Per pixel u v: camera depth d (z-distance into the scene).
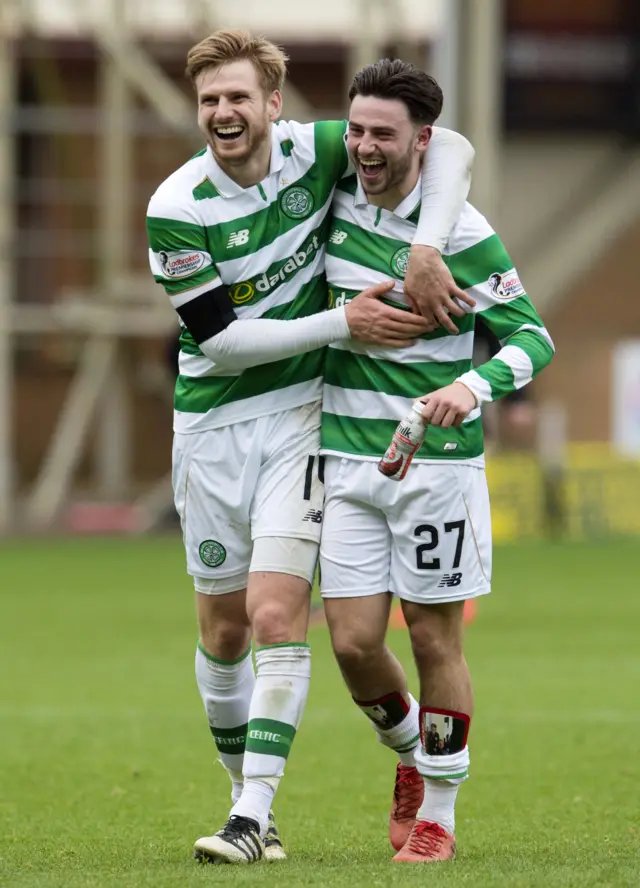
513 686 32.78
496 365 16.95
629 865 15.94
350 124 16.81
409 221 17.17
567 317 105.75
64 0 91.69
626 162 100.50
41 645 40.53
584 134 100.25
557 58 98.81
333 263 17.50
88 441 99.69
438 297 16.80
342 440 17.25
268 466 17.38
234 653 18.05
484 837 18.73
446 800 17.31
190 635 42.69
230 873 15.46
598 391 105.62
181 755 25.53
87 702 31.39
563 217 100.56
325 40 96.75
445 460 17.03
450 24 77.81
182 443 17.70
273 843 17.30
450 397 16.55
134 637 42.19
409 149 16.80
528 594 53.28
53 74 93.94
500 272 17.25
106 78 88.25
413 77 16.69
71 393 100.06
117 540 82.25
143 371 95.94
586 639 40.94
